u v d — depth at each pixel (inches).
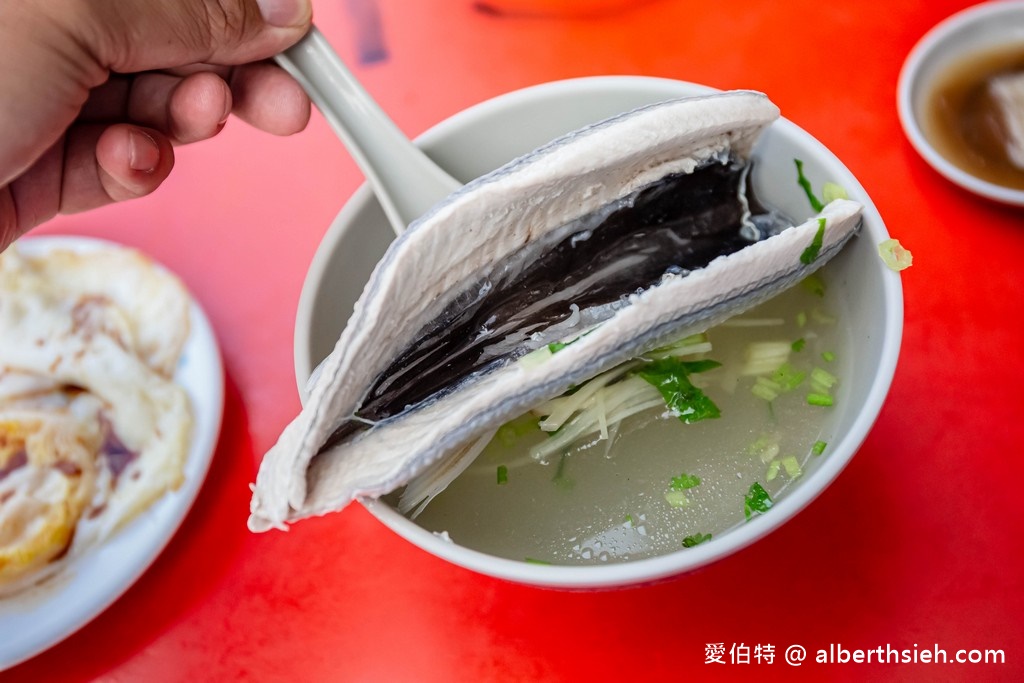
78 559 11.4
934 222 12.8
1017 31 13.3
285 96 10.9
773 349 10.7
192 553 12.0
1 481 11.7
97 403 12.3
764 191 10.7
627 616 11.1
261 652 11.4
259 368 13.0
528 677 11.0
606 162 9.1
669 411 10.6
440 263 9.1
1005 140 12.7
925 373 11.9
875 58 13.9
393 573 11.6
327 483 9.0
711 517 10.1
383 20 15.2
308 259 13.6
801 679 10.6
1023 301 12.1
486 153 10.9
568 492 10.3
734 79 14.1
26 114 9.5
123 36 9.6
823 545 11.1
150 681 11.4
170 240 14.0
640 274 9.8
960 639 10.6
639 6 14.8
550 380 9.2
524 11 15.0
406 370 9.5
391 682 11.1
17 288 12.7
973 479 11.2
